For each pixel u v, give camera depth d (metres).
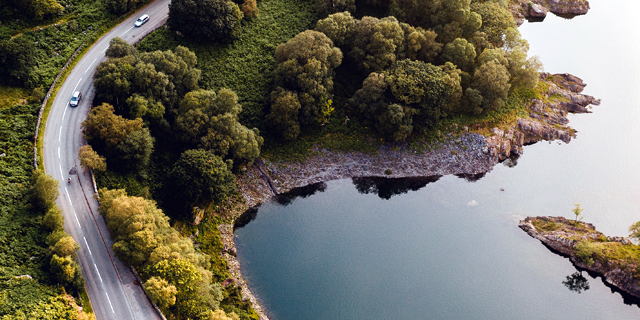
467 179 151.50
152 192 125.56
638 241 134.50
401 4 165.50
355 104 151.25
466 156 153.50
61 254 99.06
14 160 114.81
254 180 141.38
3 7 138.88
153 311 98.75
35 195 107.62
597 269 130.62
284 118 142.88
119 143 121.25
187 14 144.75
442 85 147.25
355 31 156.12
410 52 157.38
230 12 151.00
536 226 140.25
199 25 147.00
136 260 101.88
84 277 102.62
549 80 176.00
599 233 138.12
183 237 120.31
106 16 148.88
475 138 154.88
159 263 99.94
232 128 133.50
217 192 126.69
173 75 137.12
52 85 131.50
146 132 124.12
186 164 124.25
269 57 154.88
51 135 123.25
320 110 148.00
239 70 150.62
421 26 165.88
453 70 152.00
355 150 151.12
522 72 158.62
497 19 162.75
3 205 106.44
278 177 143.62
